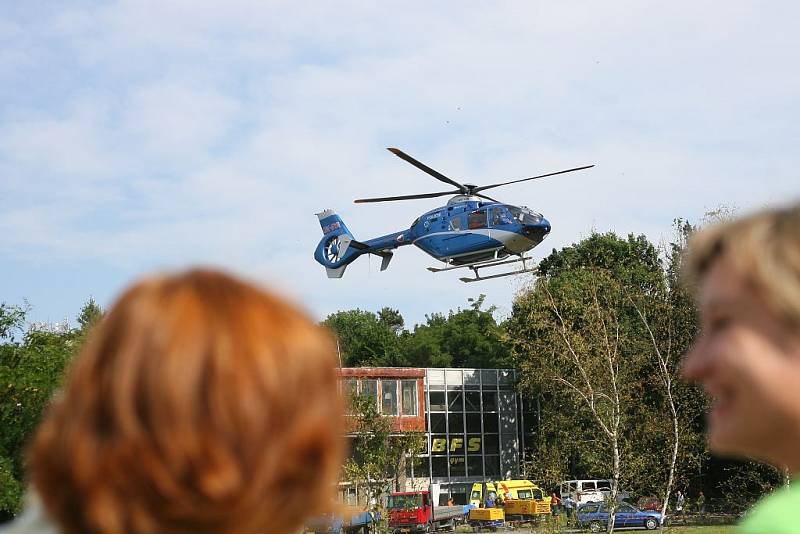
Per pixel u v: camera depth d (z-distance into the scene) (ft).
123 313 3.75
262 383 3.65
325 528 3.91
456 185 103.55
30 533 3.74
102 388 3.60
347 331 279.28
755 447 4.15
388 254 127.24
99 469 3.49
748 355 4.00
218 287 3.85
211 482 3.51
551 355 102.89
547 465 101.65
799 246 3.94
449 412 178.81
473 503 157.48
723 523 110.63
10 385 50.34
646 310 100.27
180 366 3.56
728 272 4.12
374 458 97.60
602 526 122.72
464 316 260.42
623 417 95.96
